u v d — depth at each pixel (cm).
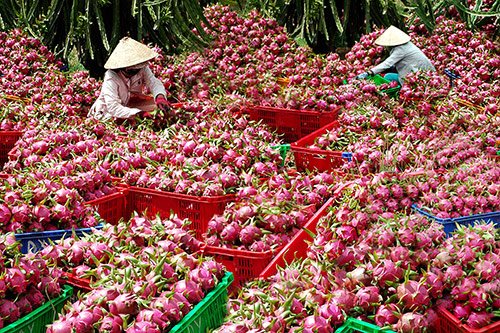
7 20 920
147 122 587
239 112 635
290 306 259
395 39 783
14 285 257
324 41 1094
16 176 396
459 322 263
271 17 881
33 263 273
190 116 607
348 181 441
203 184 411
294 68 783
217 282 288
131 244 307
